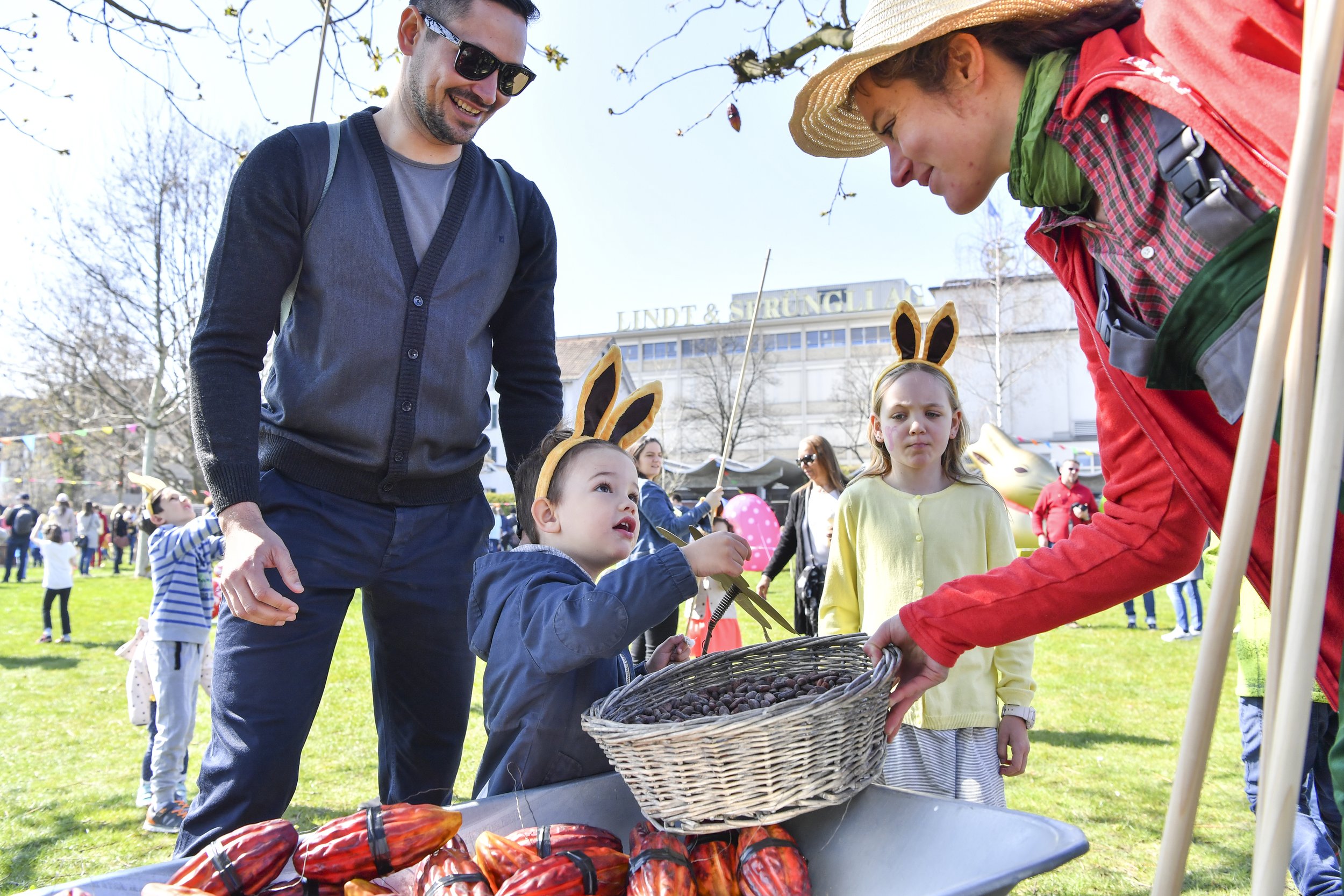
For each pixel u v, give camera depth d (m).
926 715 2.46
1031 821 1.17
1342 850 0.88
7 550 20.61
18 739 5.57
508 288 2.36
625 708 1.56
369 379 2.08
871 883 1.33
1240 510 0.84
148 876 1.26
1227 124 1.06
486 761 1.80
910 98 1.41
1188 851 0.88
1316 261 0.83
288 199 2.01
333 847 1.33
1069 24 1.29
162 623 4.04
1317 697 2.57
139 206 19.34
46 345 22.03
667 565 1.67
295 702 1.95
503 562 1.88
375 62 4.31
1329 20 0.79
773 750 1.31
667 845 1.35
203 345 1.95
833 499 4.66
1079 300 1.37
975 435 36.31
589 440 2.00
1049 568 1.53
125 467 32.22
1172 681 6.86
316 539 2.05
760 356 49.84
